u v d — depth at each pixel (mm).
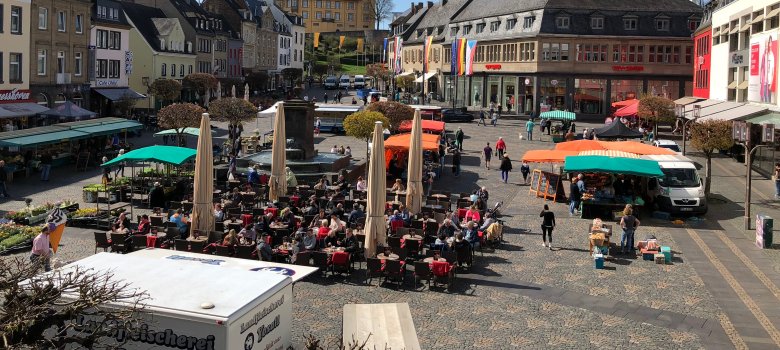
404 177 41844
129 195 33719
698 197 32406
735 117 46344
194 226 24594
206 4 115125
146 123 68938
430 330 18062
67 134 42312
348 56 171750
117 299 11203
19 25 54125
